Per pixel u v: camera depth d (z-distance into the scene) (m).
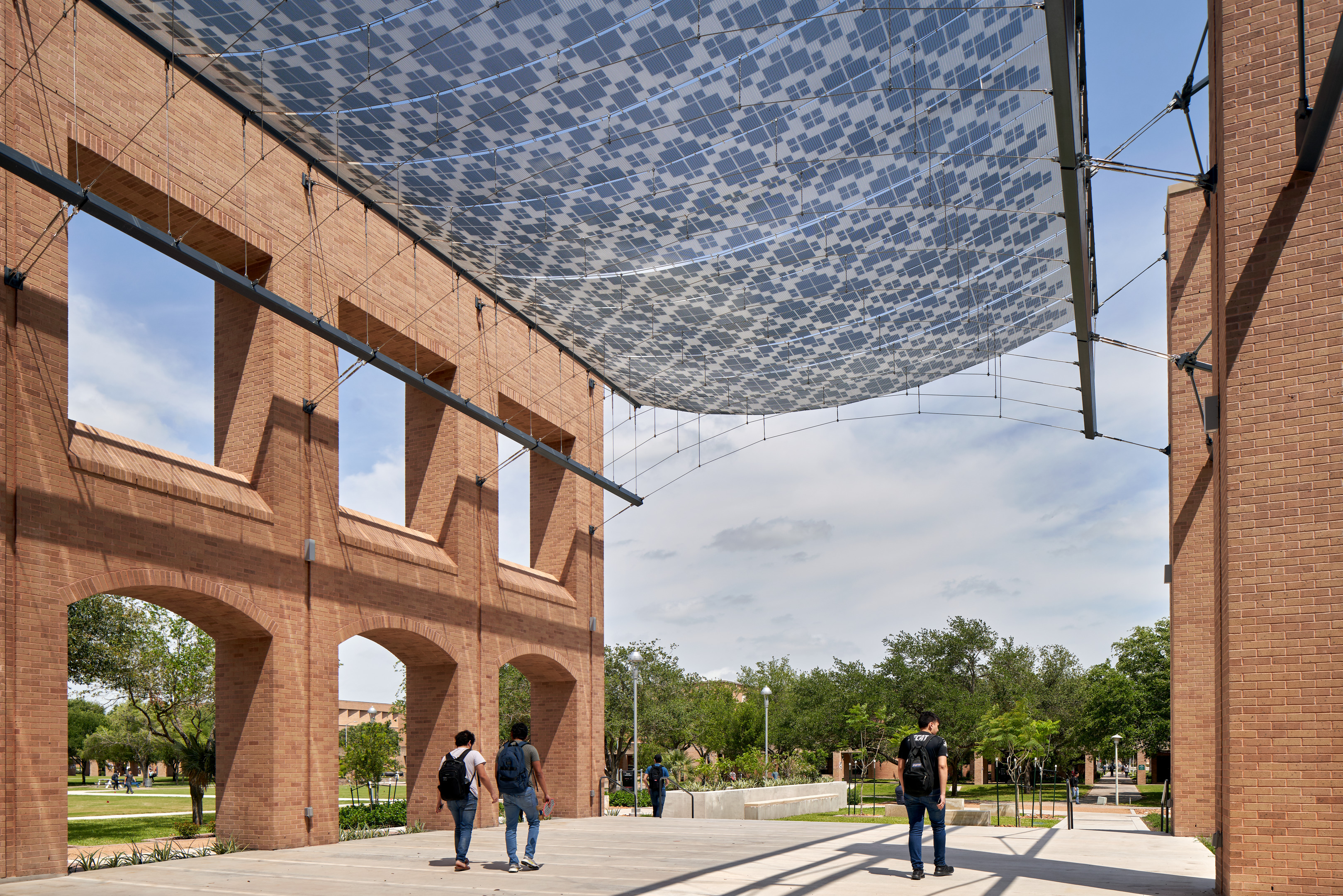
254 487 15.48
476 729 20.38
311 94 14.66
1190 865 11.09
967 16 13.47
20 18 11.88
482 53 13.70
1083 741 58.94
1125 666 52.72
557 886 9.27
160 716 25.41
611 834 16.30
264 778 14.86
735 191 17.55
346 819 22.20
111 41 13.13
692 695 56.72
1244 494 8.49
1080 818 33.31
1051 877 9.71
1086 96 14.91
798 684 68.75
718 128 15.68
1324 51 8.68
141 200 13.94
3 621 11.09
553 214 18.17
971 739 59.06
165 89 13.92
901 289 21.77
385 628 17.80
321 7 12.77
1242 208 8.83
